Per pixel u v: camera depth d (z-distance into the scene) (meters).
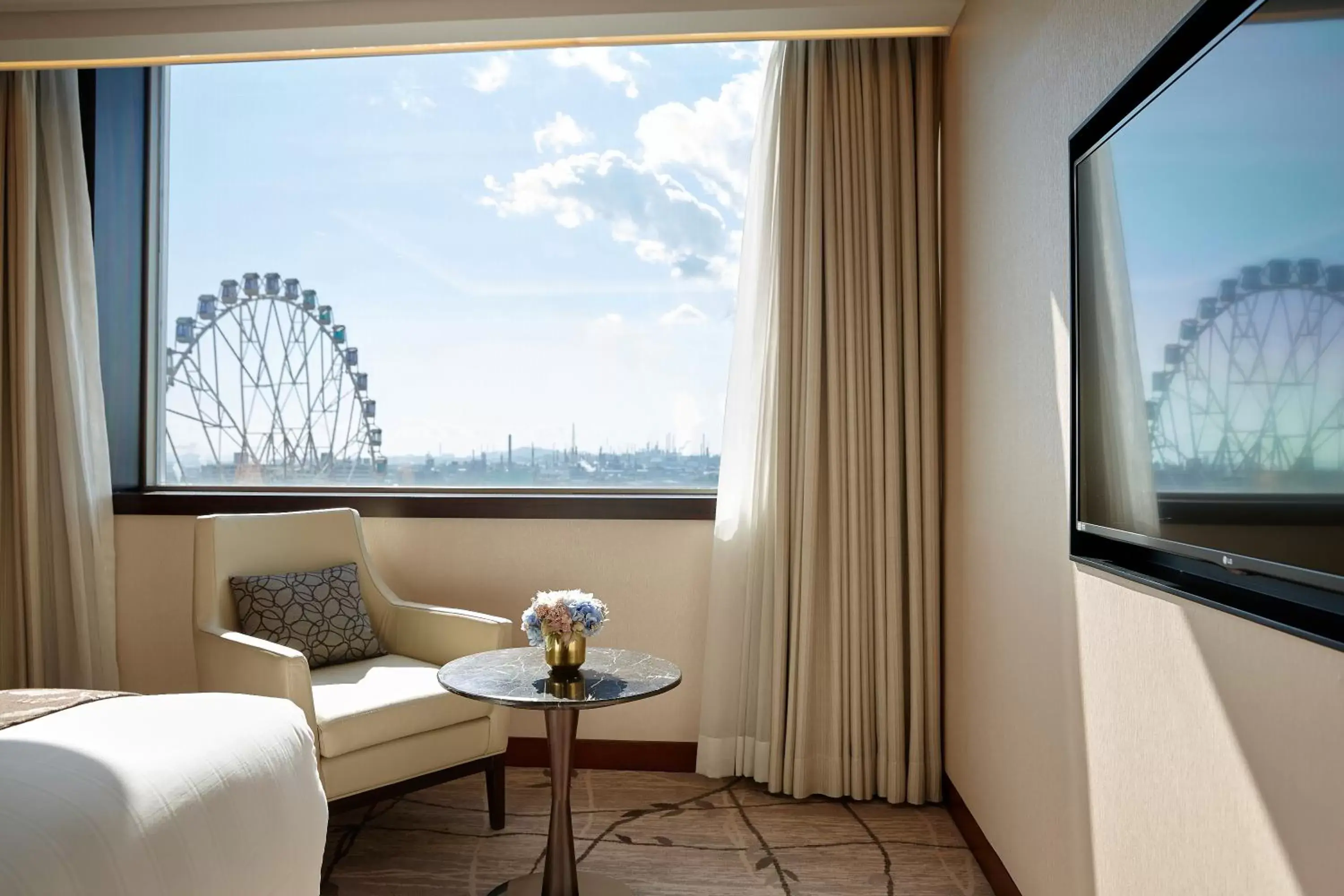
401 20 3.00
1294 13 1.06
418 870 2.60
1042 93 2.10
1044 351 2.10
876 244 3.21
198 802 1.37
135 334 3.81
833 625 3.18
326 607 3.05
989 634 2.59
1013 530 2.35
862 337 3.21
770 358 3.30
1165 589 1.43
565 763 2.36
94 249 3.60
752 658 3.31
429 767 2.69
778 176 3.29
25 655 3.47
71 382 3.49
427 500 3.53
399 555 3.55
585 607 2.40
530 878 2.50
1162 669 1.48
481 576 3.54
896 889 2.54
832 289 3.21
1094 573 1.78
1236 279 1.20
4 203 3.48
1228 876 1.28
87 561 3.53
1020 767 2.29
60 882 1.10
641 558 3.49
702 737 3.35
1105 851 1.73
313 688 2.69
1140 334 1.51
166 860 1.26
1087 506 1.78
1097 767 1.77
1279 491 1.10
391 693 2.66
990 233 2.59
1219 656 1.30
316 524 3.29
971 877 2.61
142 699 1.70
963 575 2.92
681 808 3.09
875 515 3.19
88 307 3.54
